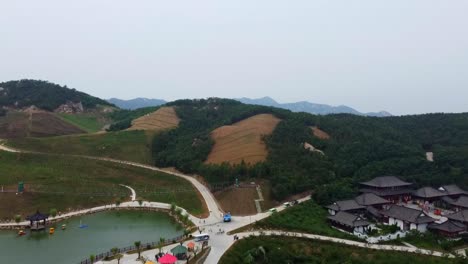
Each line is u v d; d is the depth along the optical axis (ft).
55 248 330.75
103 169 583.17
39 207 438.40
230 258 292.40
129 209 455.22
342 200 432.66
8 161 577.02
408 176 501.15
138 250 299.58
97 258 295.07
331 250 314.14
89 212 440.86
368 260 299.17
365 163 520.01
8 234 370.32
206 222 385.29
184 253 289.53
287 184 447.83
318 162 499.10
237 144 590.96
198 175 554.46
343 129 611.06
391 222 390.21
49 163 586.86
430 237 353.72
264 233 347.36
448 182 496.64
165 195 491.31
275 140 565.12
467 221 374.22
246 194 444.55
